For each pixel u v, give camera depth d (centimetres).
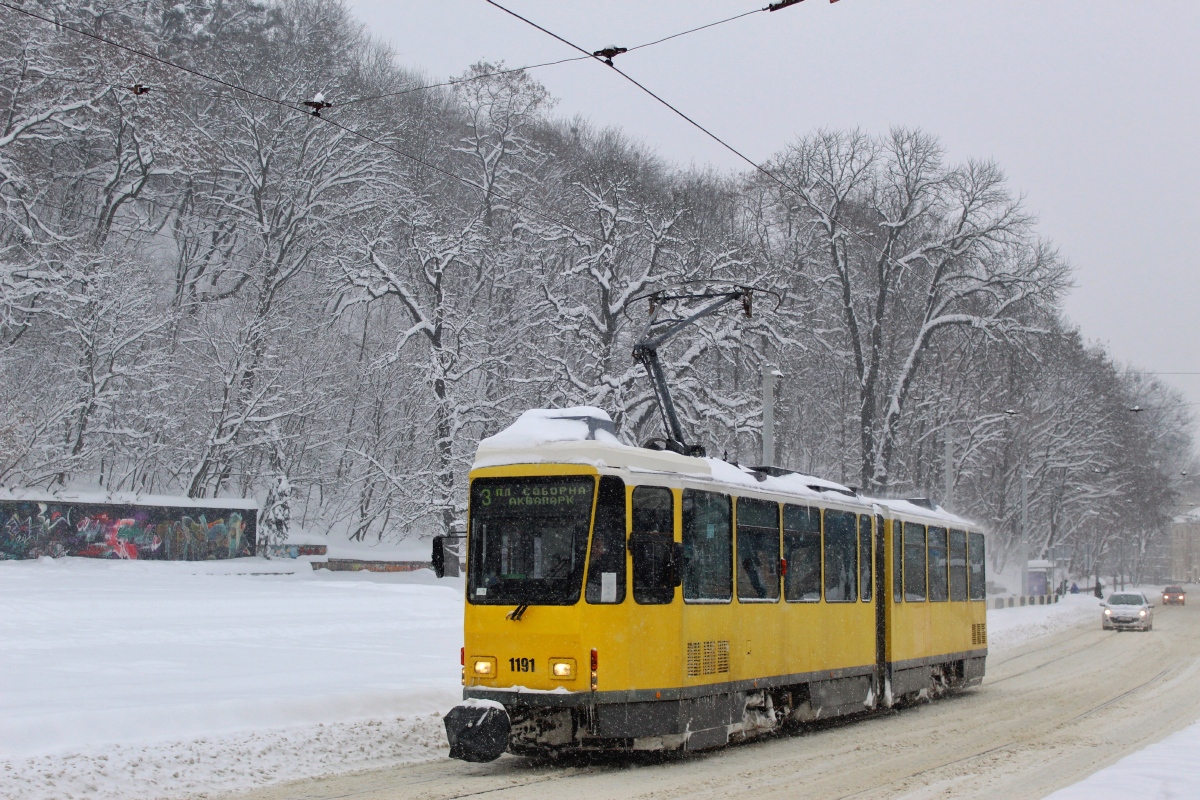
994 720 1733
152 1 4894
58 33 4144
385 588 3080
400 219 4550
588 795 1010
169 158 4378
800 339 5141
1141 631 4241
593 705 1144
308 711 1341
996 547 7112
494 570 1212
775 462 5216
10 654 1736
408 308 4253
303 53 5091
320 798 979
